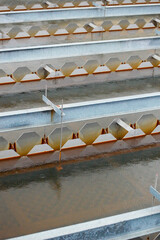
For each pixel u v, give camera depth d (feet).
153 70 53.98
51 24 63.31
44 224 27.04
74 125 39.09
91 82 49.08
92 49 44.75
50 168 33.24
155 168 34.17
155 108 35.55
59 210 28.53
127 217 20.90
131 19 70.33
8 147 33.76
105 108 33.55
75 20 68.39
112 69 52.21
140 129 38.09
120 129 37.14
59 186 31.17
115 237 20.79
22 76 47.14
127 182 32.14
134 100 34.42
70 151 35.63
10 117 30.50
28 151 34.37
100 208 28.96
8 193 29.99
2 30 61.46
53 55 42.70
